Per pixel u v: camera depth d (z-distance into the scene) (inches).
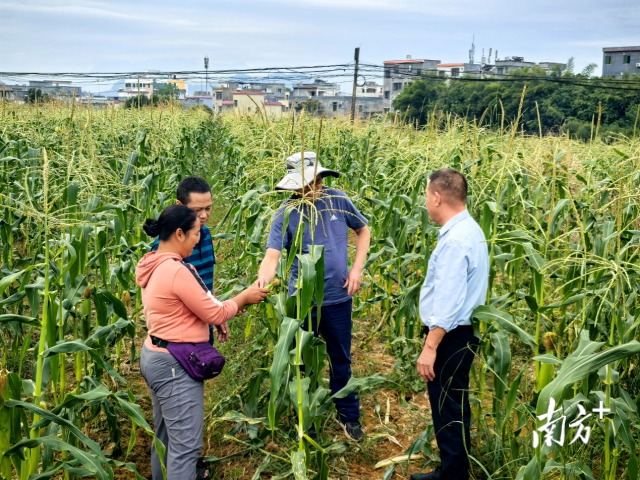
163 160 355.6
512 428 157.3
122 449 156.3
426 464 146.2
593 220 182.7
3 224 192.9
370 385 141.8
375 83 3029.0
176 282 122.1
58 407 115.0
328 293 151.6
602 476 133.0
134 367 202.7
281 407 144.0
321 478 130.3
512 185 206.8
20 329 178.4
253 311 209.9
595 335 138.5
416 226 195.5
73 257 130.0
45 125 436.1
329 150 379.9
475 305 129.9
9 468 108.6
